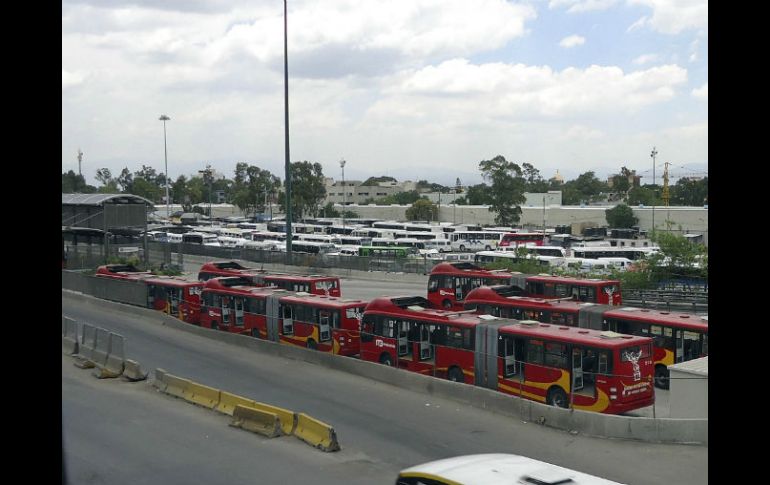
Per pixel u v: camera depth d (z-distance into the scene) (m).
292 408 23.69
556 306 33.56
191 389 24.45
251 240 102.06
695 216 100.00
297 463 18.30
